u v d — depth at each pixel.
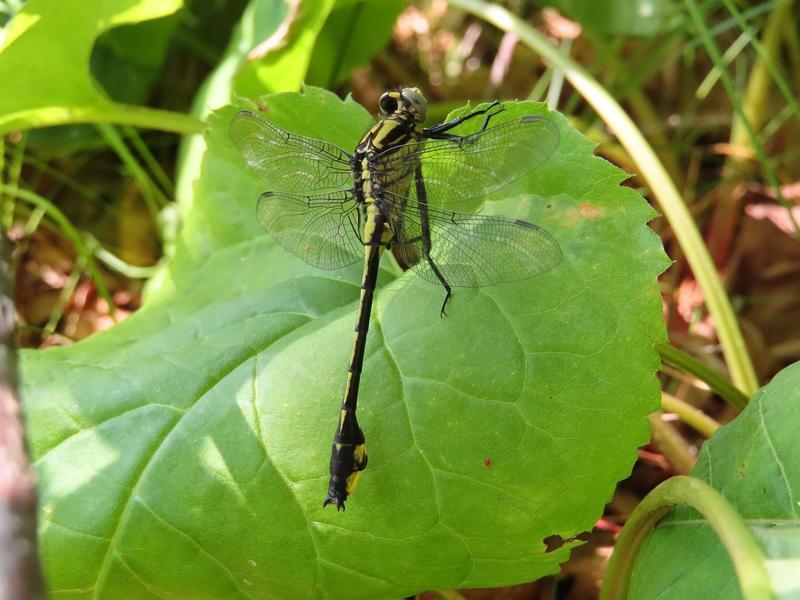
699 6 0.15
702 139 0.16
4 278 0.06
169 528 0.08
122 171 0.16
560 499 0.08
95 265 0.15
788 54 0.17
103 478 0.08
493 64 0.18
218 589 0.08
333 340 0.09
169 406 0.09
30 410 0.09
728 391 0.10
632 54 0.17
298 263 0.10
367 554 0.08
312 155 0.09
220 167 0.10
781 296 0.14
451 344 0.08
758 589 0.06
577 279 0.08
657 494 0.08
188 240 0.11
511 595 0.11
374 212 0.09
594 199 0.08
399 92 0.10
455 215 0.09
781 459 0.07
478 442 0.08
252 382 0.09
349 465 0.08
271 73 0.12
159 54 0.15
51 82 0.12
